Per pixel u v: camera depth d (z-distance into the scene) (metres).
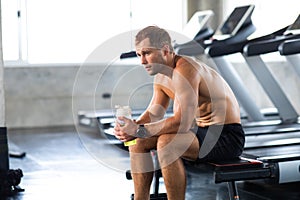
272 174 4.27
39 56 10.48
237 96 7.83
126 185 5.81
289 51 6.19
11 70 10.28
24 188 5.73
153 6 10.73
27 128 10.25
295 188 5.50
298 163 4.74
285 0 8.07
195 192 5.45
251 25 8.23
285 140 5.89
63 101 10.51
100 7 10.56
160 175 5.02
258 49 6.90
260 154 5.07
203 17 8.73
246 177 4.20
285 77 10.86
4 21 10.25
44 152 7.80
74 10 10.52
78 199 5.29
